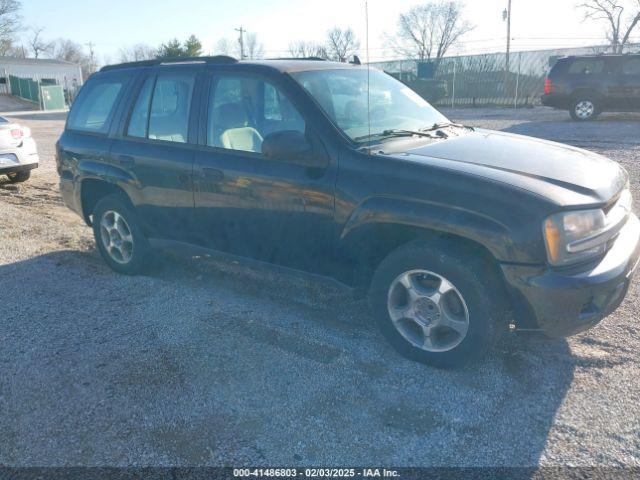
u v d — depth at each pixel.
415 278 3.46
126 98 4.91
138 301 4.61
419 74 28.88
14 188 9.55
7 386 3.42
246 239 4.16
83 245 6.25
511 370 3.44
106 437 2.94
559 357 3.57
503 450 2.77
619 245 3.37
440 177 3.25
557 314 3.06
